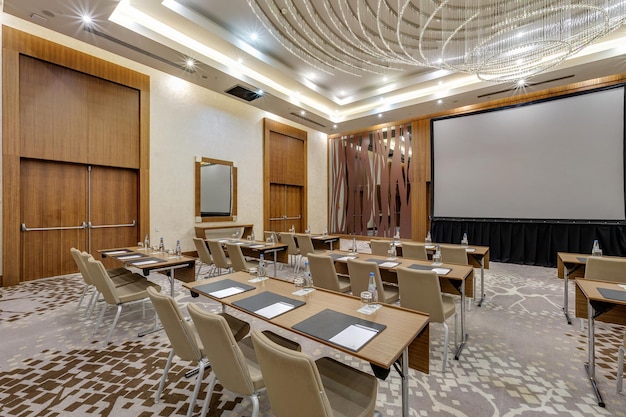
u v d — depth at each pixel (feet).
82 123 17.33
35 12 13.01
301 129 33.60
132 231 19.97
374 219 33.88
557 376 7.48
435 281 7.77
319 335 4.87
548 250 21.44
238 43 18.22
